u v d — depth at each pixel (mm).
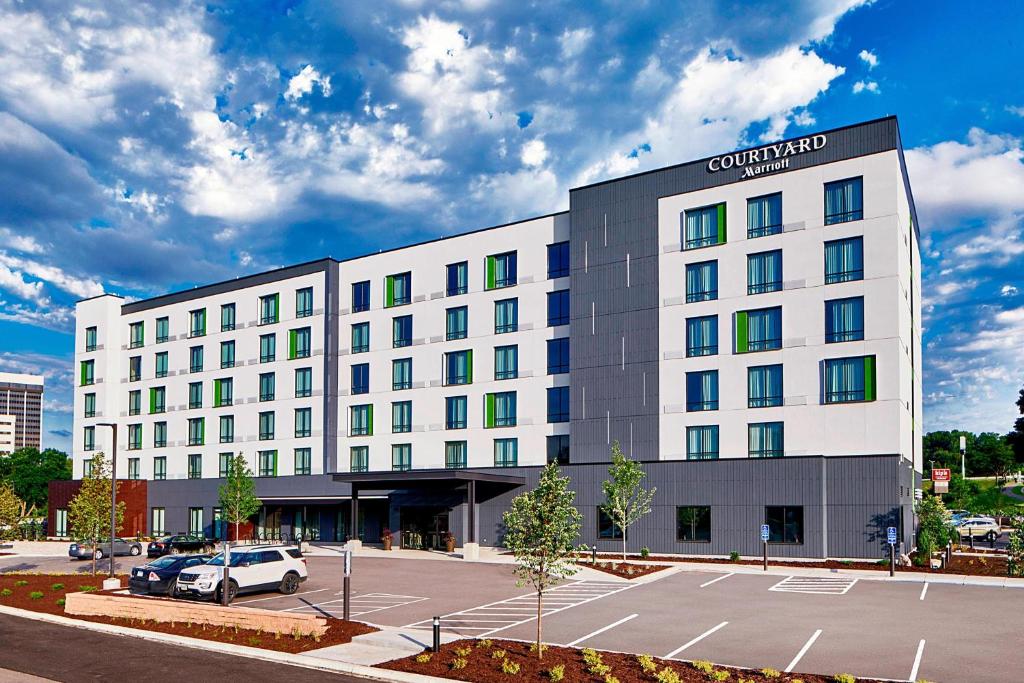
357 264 61906
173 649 21734
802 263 43344
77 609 27781
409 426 57781
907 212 46938
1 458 107750
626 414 47594
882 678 17344
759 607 26953
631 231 48625
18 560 49750
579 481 47094
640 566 38312
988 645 20594
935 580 32969
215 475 66938
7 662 20391
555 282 52375
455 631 23328
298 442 62312
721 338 45344
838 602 27703
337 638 22250
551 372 52000
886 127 41625
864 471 39688
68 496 69438
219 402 67562
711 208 46375
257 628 23484
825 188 43125
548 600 29031
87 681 18375
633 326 47969
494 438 53688
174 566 31266
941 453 129125
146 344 73500
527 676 17797
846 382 41750
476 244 55938
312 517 60406
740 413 44406
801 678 17234
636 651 20500
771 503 41438
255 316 66125
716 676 17266
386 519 56250
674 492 44000
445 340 56688
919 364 55469
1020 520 35031
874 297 41281
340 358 61906
